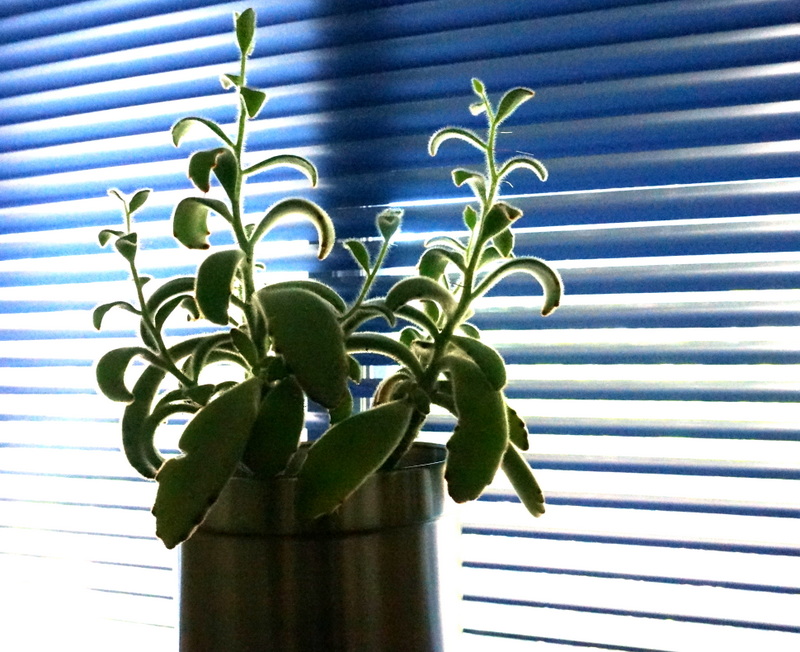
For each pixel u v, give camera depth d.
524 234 0.73
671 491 0.72
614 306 0.71
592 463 0.73
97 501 0.90
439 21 0.73
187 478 0.45
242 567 0.48
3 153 0.91
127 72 0.83
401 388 0.52
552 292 0.52
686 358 0.70
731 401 0.69
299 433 0.47
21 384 0.92
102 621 0.94
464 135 0.54
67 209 0.88
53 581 0.94
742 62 0.67
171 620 0.90
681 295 0.71
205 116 0.81
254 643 0.48
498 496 0.75
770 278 0.68
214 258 0.49
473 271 0.52
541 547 0.76
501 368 0.50
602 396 0.72
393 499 0.49
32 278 0.90
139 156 0.84
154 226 0.84
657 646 0.74
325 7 0.76
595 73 0.70
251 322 0.51
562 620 0.77
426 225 0.75
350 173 0.77
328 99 0.77
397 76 0.75
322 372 0.45
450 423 0.75
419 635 0.50
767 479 0.70
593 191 0.72
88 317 0.88
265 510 0.47
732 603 0.72
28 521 0.94
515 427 0.55
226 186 0.50
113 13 0.83
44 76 0.88
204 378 0.81
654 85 0.69
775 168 0.67
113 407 0.88
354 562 0.48
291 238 0.80
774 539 0.70
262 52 0.78
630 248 0.71
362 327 0.76
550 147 0.72
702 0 0.67
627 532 0.72
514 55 0.72
